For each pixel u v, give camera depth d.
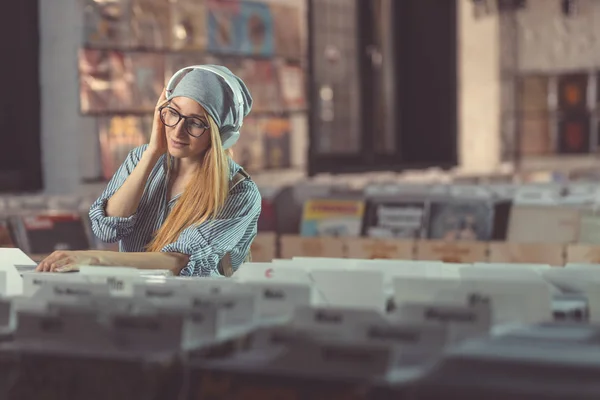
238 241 2.74
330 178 9.46
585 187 6.50
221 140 2.77
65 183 6.71
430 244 5.32
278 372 1.35
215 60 7.65
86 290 1.74
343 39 10.33
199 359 1.43
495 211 5.49
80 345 1.49
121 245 2.87
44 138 6.77
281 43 8.41
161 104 2.73
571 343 1.39
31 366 1.47
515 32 11.95
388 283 1.86
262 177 8.23
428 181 8.85
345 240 5.51
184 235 2.66
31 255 4.71
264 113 8.24
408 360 1.37
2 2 6.61
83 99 6.61
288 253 5.62
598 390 1.22
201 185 2.71
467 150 11.57
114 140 6.83
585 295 1.70
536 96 11.95
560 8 11.80
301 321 1.50
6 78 6.66
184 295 1.67
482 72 11.73
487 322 1.47
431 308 1.50
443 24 11.29
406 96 11.37
